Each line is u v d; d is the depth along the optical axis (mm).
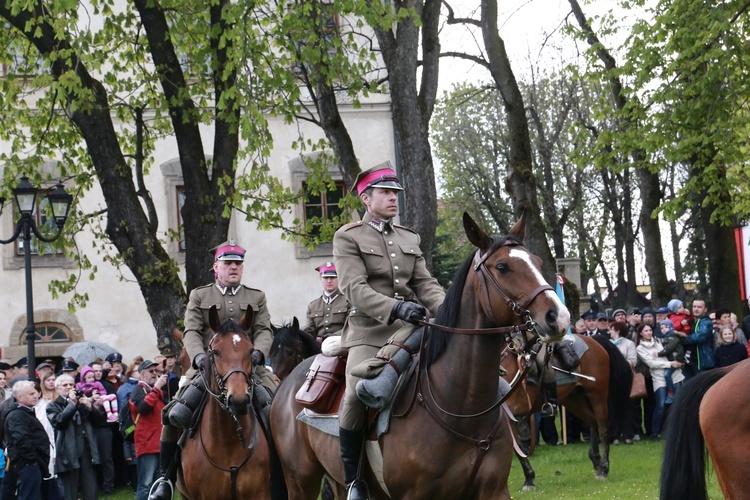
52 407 13602
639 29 20312
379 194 6918
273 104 16328
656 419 16750
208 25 15320
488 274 5855
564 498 11773
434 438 6133
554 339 5523
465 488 6117
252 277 25031
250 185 16469
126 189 16391
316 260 25266
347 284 6684
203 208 16328
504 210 40906
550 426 17453
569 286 20000
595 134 32062
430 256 16391
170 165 24984
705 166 21203
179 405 8812
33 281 24422
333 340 7352
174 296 16359
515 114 18594
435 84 17016
